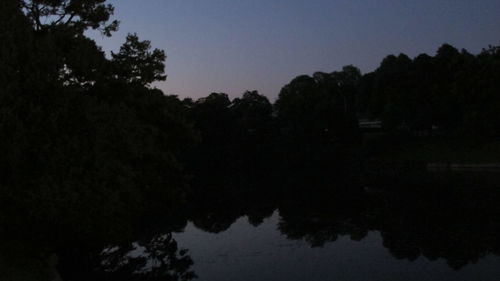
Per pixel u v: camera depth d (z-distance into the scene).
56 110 18.11
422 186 52.16
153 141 23.77
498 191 46.09
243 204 46.44
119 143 20.28
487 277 21.44
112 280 22.59
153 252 28.08
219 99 98.31
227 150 85.62
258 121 89.62
